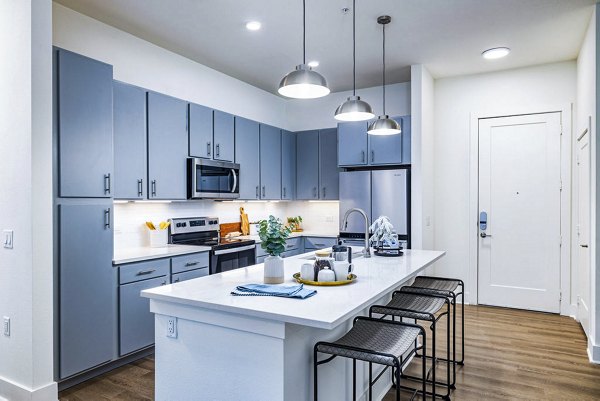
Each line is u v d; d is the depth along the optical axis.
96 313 2.81
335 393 2.08
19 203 2.43
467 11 3.17
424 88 4.48
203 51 4.01
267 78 4.88
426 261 2.91
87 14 3.22
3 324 2.52
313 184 5.40
